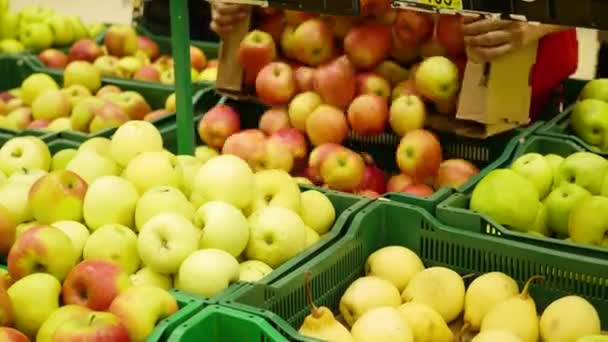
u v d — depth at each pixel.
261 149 2.48
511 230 2.10
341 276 2.03
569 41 2.79
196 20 4.61
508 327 1.79
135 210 2.01
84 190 2.04
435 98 2.49
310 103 2.58
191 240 1.87
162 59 4.04
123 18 7.07
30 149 2.47
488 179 2.15
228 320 1.63
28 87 3.50
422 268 2.07
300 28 2.62
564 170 2.27
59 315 1.63
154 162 2.08
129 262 1.91
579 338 1.68
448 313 1.93
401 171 2.59
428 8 1.90
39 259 1.79
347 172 2.43
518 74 2.47
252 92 2.86
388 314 1.76
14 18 4.36
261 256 1.98
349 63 2.56
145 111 3.25
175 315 1.62
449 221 2.08
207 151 2.71
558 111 2.90
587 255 1.89
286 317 1.86
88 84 3.53
